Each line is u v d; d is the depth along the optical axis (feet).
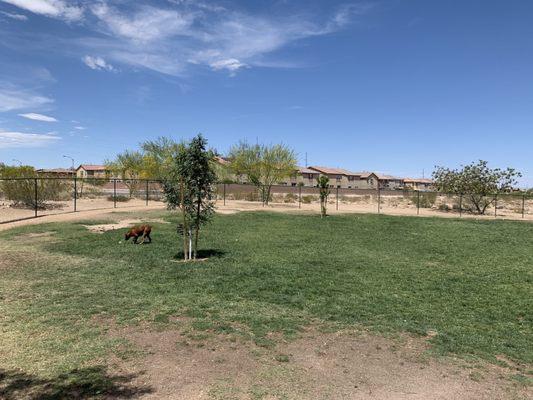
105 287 28.02
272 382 15.47
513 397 15.28
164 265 35.42
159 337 19.42
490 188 119.75
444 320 23.89
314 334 20.72
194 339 19.29
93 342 18.65
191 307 23.94
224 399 14.05
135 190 133.90
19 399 13.74
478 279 34.55
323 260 40.09
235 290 28.12
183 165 37.73
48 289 27.27
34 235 50.26
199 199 38.06
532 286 32.58
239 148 140.36
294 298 26.78
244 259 38.96
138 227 46.73
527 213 121.60
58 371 15.80
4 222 61.31
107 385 14.75
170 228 60.85
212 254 41.27
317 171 314.14
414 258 43.60
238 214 86.79
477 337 21.40
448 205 135.44
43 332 19.76
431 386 15.80
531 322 24.34
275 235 56.95
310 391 14.93
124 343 18.58
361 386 15.52
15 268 33.14
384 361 17.92
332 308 24.99
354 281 32.12
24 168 97.04
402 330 21.81
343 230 65.92
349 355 18.38
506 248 52.42
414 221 84.07
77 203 99.96
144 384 14.92
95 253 39.93
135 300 25.09
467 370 17.37
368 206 136.98
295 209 109.70
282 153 137.90
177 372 15.96
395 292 29.53
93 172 304.50
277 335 20.31
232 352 18.03
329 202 151.02
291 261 38.93
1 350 17.67
